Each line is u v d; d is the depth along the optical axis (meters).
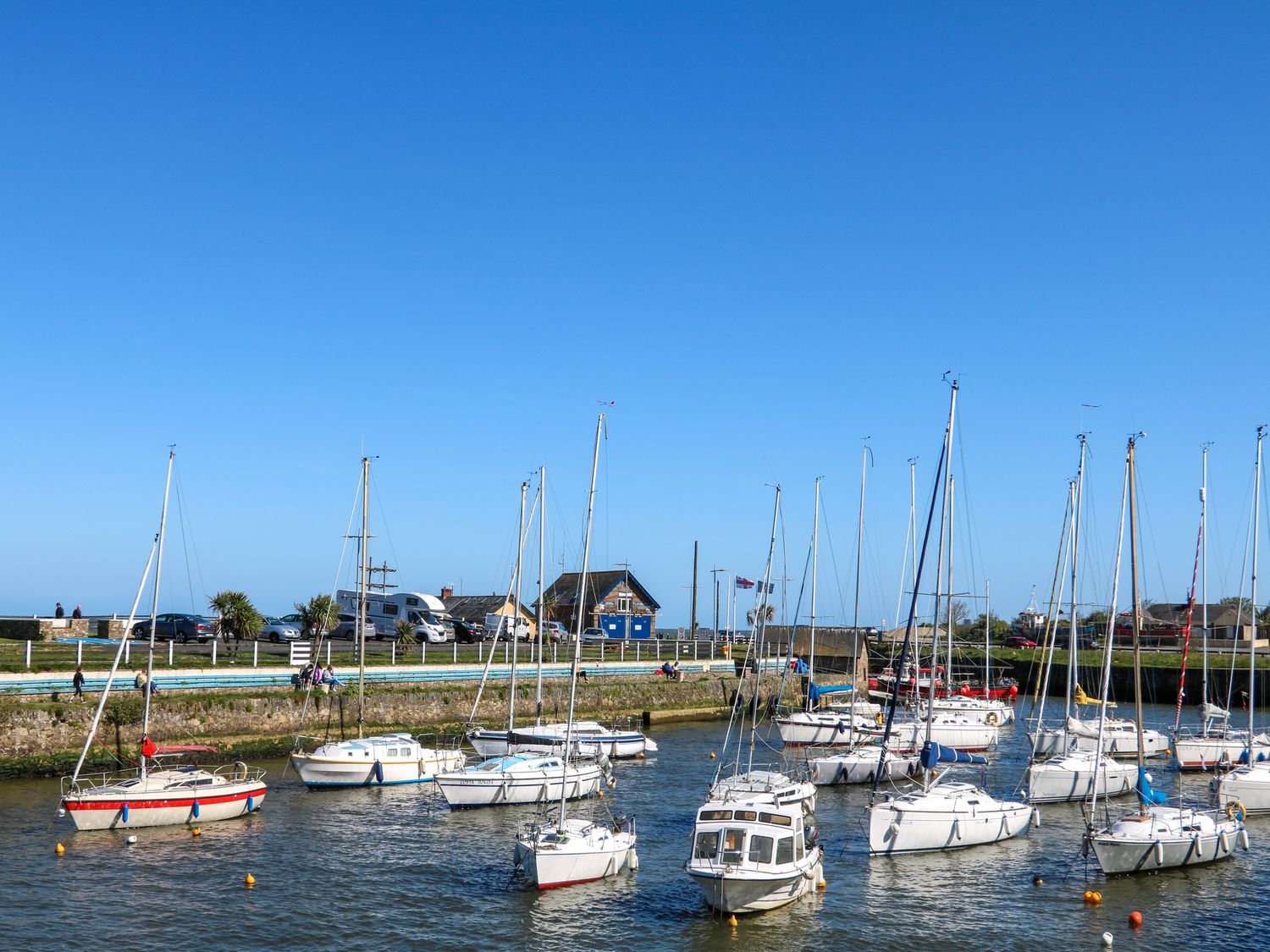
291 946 31.53
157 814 44.12
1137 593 42.81
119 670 57.91
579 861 37.19
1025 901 36.38
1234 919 34.84
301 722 60.25
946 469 50.03
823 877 37.97
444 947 31.69
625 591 121.50
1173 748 62.16
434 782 54.91
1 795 49.03
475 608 113.19
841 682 97.44
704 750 69.50
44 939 31.48
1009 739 77.12
